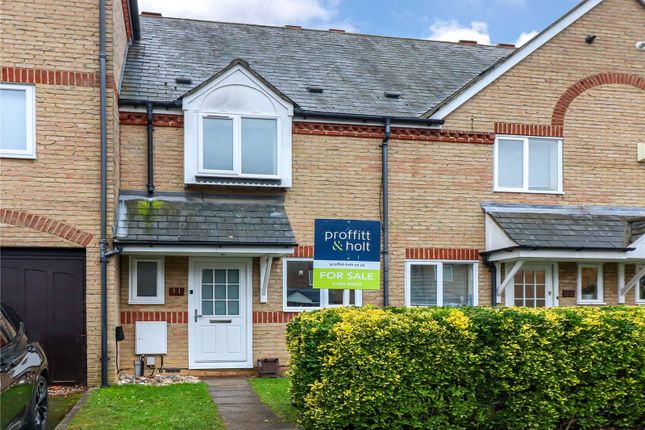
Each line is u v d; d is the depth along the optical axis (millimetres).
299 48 15844
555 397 7500
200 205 11828
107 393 9484
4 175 10133
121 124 11789
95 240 10375
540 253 12148
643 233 12531
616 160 13898
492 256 12875
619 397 7754
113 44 10742
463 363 7262
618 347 7711
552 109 13656
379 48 16875
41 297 10297
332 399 6996
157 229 10977
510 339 7422
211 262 12039
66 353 10328
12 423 6152
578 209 13633
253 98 12078
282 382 10875
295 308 12320
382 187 12812
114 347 10453
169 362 11703
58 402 9203
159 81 12766
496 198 13344
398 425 7086
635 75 14086
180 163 11992
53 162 10297
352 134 12758
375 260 9047
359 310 8078
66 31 10422
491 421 7508
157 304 11695
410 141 13023
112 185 10531
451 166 13164
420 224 12945
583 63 13844
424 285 13000
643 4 14180
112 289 10453
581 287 13461
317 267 8891
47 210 10234
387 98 13977
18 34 10242
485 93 13375
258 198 12297
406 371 7090
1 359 6055
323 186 12586
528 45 13578
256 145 12117
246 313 12109
